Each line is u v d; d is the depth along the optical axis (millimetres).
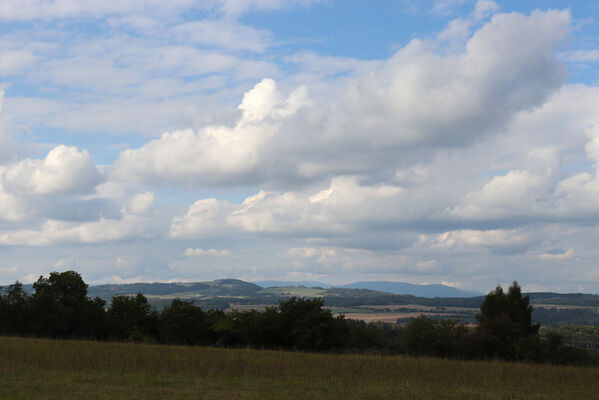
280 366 28859
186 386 21703
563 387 23500
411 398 19953
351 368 28625
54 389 20188
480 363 33469
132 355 31953
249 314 55375
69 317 62344
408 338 48656
